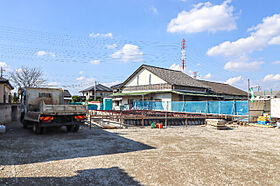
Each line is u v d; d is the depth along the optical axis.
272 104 16.42
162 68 39.34
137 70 37.28
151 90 34.47
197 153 6.96
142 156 6.41
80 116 11.02
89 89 61.03
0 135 9.88
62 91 13.37
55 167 5.15
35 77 44.97
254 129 14.45
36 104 12.33
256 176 4.84
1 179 4.27
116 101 42.44
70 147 7.45
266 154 7.01
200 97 34.59
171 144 8.42
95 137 9.78
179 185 4.21
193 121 17.94
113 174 4.75
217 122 14.15
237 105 19.05
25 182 4.16
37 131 10.29
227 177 4.74
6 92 22.70
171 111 26.44
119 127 14.30
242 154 6.95
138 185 4.16
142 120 15.16
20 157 5.99
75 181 4.29
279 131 13.38
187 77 40.00
